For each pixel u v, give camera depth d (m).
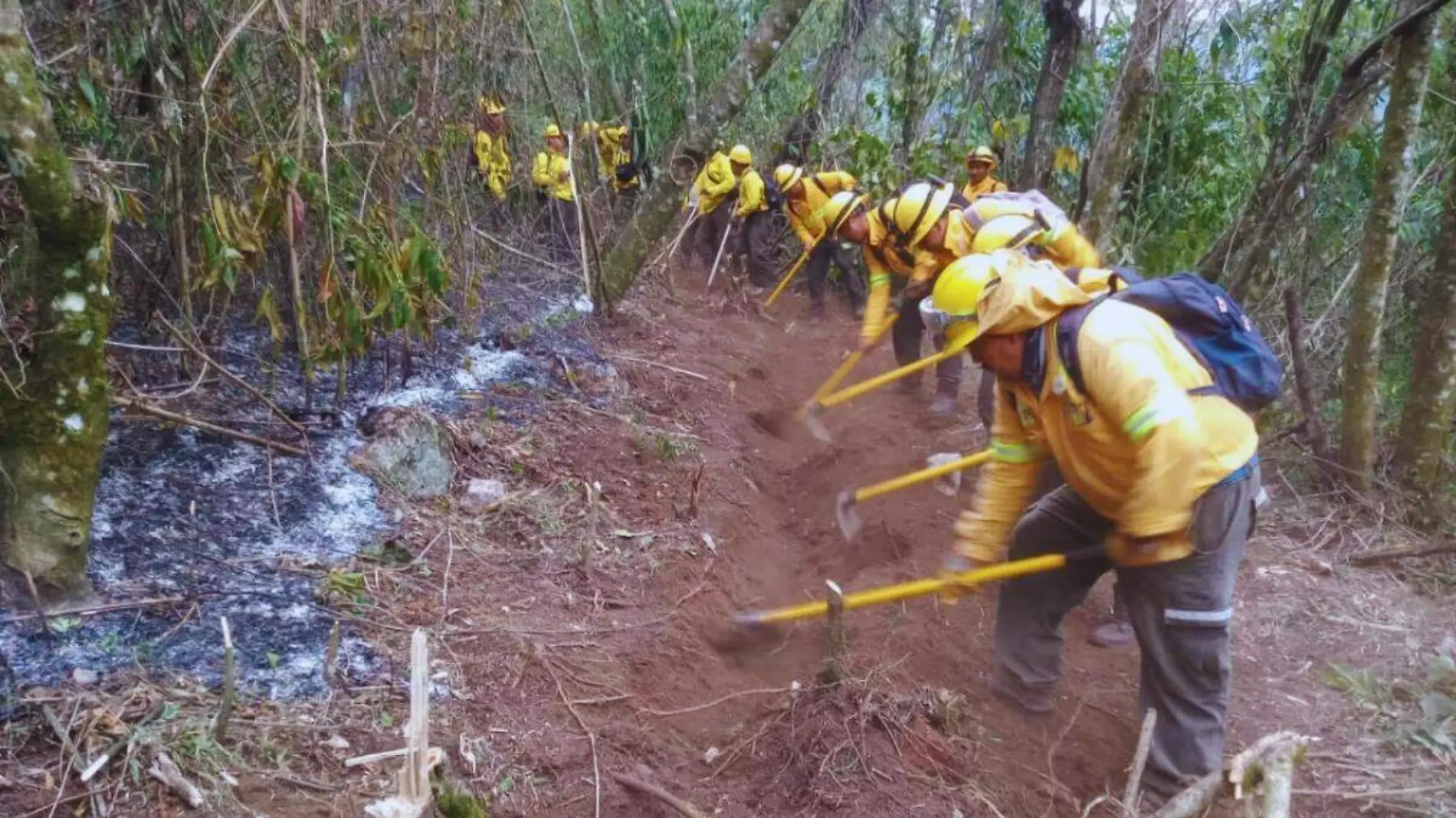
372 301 5.14
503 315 6.96
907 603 4.38
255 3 4.34
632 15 10.33
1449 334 5.24
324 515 4.04
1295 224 6.55
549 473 4.88
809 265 9.74
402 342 5.46
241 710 2.89
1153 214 8.42
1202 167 8.37
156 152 4.44
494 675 3.32
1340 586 4.78
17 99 2.69
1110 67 9.28
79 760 2.58
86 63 4.13
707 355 7.60
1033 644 3.64
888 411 7.07
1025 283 3.01
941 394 6.84
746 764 3.22
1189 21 7.51
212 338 4.87
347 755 2.82
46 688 2.82
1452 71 6.65
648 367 6.85
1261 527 5.36
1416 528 5.36
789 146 12.26
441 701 3.13
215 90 4.45
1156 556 2.88
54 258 2.89
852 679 3.40
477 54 6.09
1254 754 3.00
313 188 4.34
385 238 4.76
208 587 3.44
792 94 12.79
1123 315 2.97
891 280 7.65
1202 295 3.18
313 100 4.67
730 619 4.12
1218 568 3.09
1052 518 3.52
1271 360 3.18
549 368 6.19
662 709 3.44
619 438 5.45
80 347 2.98
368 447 4.41
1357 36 7.05
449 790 2.55
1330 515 5.41
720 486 5.32
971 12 10.53
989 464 3.51
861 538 5.04
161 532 3.68
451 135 5.73
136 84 4.48
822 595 4.53
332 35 4.73
